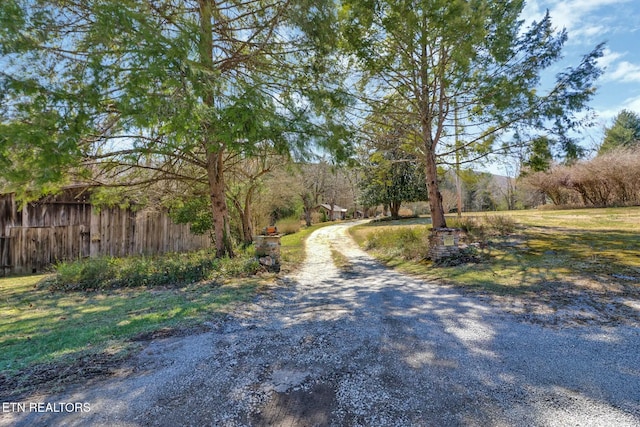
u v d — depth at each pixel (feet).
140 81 13.55
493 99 24.86
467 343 10.49
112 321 13.67
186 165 32.42
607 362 8.78
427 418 6.72
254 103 17.25
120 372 8.89
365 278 23.77
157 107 13.94
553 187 74.74
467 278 19.92
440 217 30.19
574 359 9.04
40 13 13.61
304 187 86.58
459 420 6.63
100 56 13.93
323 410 7.09
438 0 21.81
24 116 12.99
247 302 16.65
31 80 12.94
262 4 21.56
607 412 6.72
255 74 22.75
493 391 7.65
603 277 16.79
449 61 26.91
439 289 18.30
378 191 85.05
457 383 8.07
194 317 13.94
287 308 15.80
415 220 78.28
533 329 11.35
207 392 7.87
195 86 14.96
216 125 16.48
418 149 32.40
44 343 11.07
